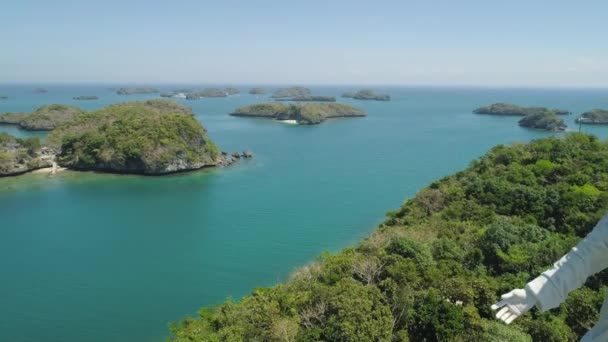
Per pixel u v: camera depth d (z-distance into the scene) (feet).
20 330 150.61
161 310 163.94
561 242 128.98
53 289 180.04
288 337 99.40
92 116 501.56
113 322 155.63
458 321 94.58
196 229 250.78
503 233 134.72
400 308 102.89
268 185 348.79
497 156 239.91
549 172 199.21
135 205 300.40
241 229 249.14
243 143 561.43
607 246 26.17
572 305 100.27
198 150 418.31
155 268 200.03
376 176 374.84
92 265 203.72
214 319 123.03
